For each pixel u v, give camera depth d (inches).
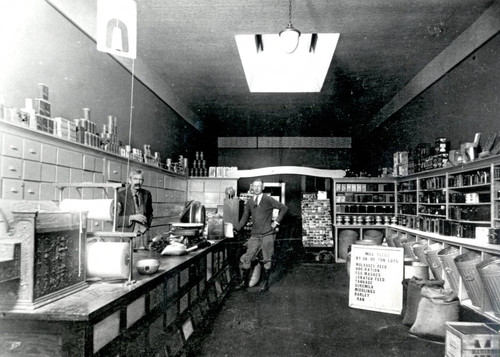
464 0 199.6
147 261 116.4
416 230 281.3
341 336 156.5
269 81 357.7
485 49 212.2
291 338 154.6
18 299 77.9
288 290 245.4
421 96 309.1
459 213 224.8
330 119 475.8
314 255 406.9
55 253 85.6
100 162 200.1
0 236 78.4
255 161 564.7
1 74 139.5
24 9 151.9
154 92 311.4
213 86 348.5
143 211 184.5
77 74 193.8
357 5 205.9
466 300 184.4
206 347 145.2
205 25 231.0
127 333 96.7
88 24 201.2
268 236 245.3
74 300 85.2
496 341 116.2
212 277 203.8
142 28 235.1
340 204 383.9
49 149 154.8
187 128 427.5
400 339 152.9
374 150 450.3
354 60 282.4
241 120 486.3
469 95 230.5
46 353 76.2
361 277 199.2
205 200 413.4
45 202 100.1
